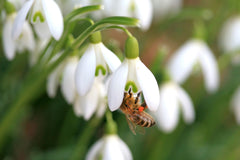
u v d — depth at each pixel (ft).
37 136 1.28
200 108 1.44
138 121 0.72
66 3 0.95
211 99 1.45
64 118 1.26
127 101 0.71
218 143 1.41
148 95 0.67
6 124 0.90
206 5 1.73
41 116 1.29
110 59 0.72
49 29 0.75
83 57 0.72
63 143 1.21
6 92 1.12
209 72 1.13
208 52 1.14
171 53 1.71
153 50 1.68
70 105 1.24
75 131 1.22
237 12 1.36
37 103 1.25
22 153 1.22
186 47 1.14
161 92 1.07
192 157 1.30
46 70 0.80
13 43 0.81
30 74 0.84
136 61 0.68
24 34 0.81
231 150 1.36
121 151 0.87
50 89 0.87
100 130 1.16
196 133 1.38
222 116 1.50
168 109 1.05
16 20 0.70
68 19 0.74
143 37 1.28
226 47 1.39
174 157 1.30
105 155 0.86
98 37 0.72
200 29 1.14
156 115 1.07
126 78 0.67
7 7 0.81
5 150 1.16
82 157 1.14
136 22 0.67
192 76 1.32
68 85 0.82
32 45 0.83
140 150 1.26
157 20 1.51
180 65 1.12
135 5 0.96
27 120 1.28
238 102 1.28
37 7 0.72
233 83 1.47
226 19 1.44
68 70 0.82
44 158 1.12
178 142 1.32
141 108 0.72
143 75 0.68
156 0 1.49
